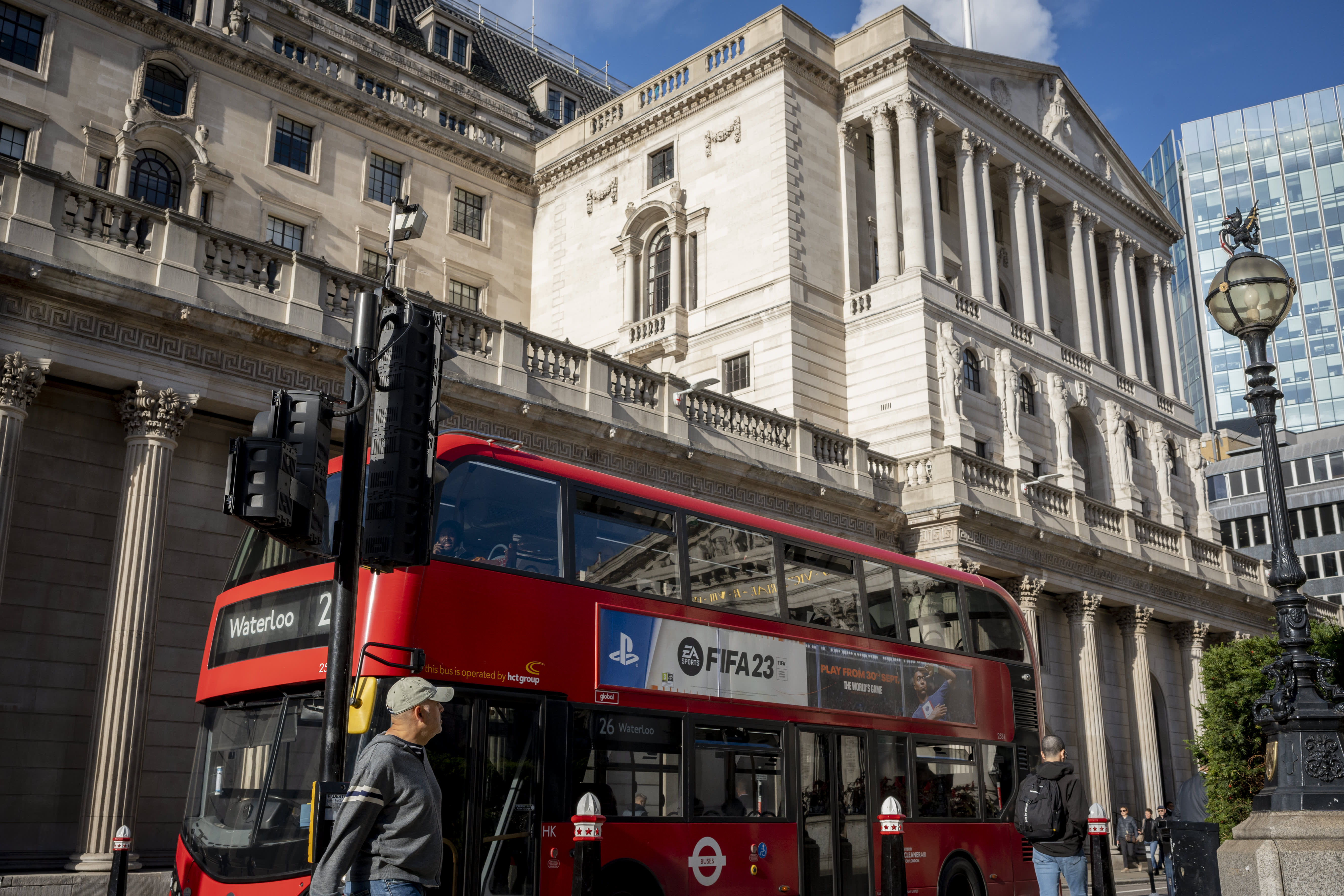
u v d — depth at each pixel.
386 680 10.52
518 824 11.36
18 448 18.73
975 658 18.62
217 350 21.31
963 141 44.19
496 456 12.50
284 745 10.81
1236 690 25.67
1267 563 51.09
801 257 39.19
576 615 12.56
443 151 43.34
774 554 15.60
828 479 32.25
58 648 19.91
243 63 36.75
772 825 14.11
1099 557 39.19
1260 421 11.46
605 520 13.44
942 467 33.97
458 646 11.25
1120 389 49.69
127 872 15.52
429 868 6.80
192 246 21.17
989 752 18.25
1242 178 117.62
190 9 36.19
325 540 8.96
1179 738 44.16
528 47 57.19
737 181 40.91
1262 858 9.63
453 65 47.41
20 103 31.31
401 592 10.95
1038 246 47.09
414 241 41.38
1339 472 79.50
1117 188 53.31
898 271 40.75
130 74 33.91
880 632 16.92
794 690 15.03
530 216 46.78
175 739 20.75
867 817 15.56
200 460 21.84
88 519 20.52
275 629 11.50
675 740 13.30
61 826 19.50
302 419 8.81
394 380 9.06
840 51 43.66
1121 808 36.66
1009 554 35.06
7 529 18.30
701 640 13.98
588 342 43.50
